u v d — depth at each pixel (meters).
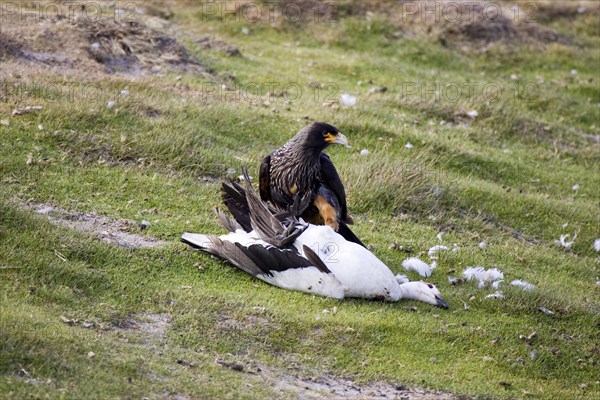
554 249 14.41
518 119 19.45
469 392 9.48
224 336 9.62
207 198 13.09
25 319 8.76
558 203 15.76
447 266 12.48
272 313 10.09
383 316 10.49
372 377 9.45
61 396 7.70
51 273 10.01
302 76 20.45
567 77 23.53
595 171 18.20
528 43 25.17
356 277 10.69
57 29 18.25
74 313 9.38
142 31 19.33
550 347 10.73
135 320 9.62
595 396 10.03
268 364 9.32
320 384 9.14
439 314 10.91
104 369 8.34
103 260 10.65
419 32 24.39
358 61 21.98
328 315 10.27
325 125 11.68
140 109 15.22
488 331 10.70
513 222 14.94
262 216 11.02
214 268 11.06
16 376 7.91
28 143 13.21
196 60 19.48
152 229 11.78
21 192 11.95
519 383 9.94
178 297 10.18
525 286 11.95
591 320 11.52
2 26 17.84
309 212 12.20
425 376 9.61
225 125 15.68
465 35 24.67
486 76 23.03
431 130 17.88
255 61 21.11
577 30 27.14
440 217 14.16
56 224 11.23
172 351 9.11
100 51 18.11
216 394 8.39
